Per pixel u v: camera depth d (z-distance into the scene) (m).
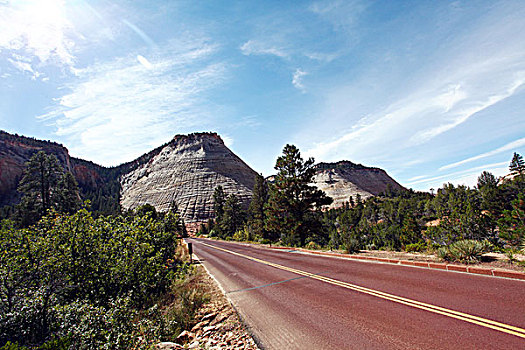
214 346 4.51
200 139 172.50
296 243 23.81
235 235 49.00
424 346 3.47
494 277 6.18
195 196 122.69
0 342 4.18
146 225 9.33
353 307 5.33
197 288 9.14
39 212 38.03
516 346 3.17
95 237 6.86
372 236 29.45
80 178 147.88
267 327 4.95
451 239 16.45
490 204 40.06
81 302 4.83
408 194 143.12
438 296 5.29
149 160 186.50
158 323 5.22
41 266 5.38
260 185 53.09
